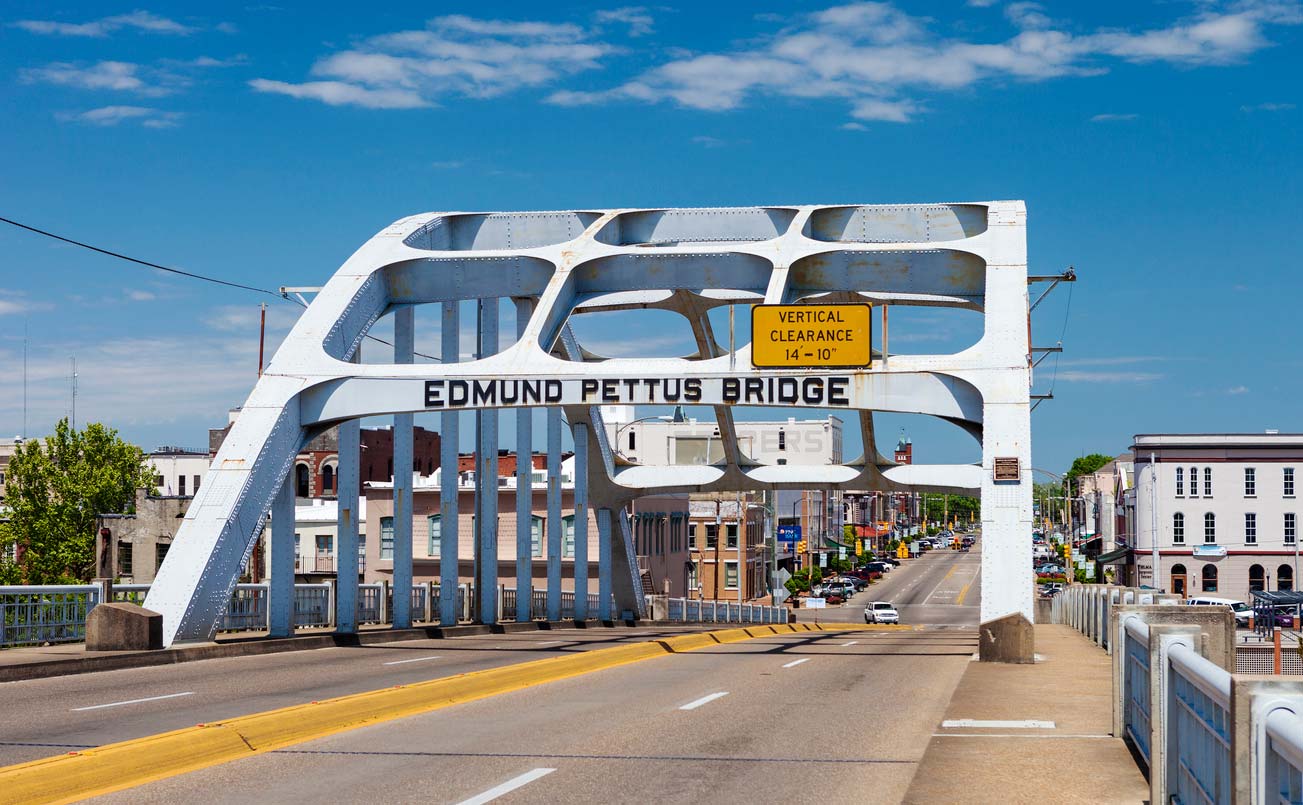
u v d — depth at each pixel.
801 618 88.12
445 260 34.09
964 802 8.96
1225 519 88.06
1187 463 88.81
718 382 28.81
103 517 73.25
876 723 14.15
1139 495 90.62
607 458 51.66
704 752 11.87
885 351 28.47
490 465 41.50
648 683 19.39
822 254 32.66
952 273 32.38
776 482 48.72
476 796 9.62
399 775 10.55
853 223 35.19
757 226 35.81
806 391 28.52
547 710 15.38
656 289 33.94
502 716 14.71
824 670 22.38
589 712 15.16
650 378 28.92
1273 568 87.31
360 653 26.97
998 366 27.88
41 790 9.39
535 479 71.19
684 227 36.09
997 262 30.97
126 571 72.75
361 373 30.06
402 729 13.48
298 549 73.69
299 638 28.47
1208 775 6.86
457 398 29.53
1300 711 5.34
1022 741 11.79
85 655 22.05
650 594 75.31
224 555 27.11
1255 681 5.59
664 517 84.88
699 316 42.94
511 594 46.69
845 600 108.94
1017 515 25.89
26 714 14.65
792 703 16.33
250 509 28.17
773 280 31.17
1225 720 6.22
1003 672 20.28
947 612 95.62
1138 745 10.78
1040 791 9.36
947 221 34.69
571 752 11.84
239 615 31.77
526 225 36.66
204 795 9.65
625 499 52.06
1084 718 13.62
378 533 71.44
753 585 113.62
